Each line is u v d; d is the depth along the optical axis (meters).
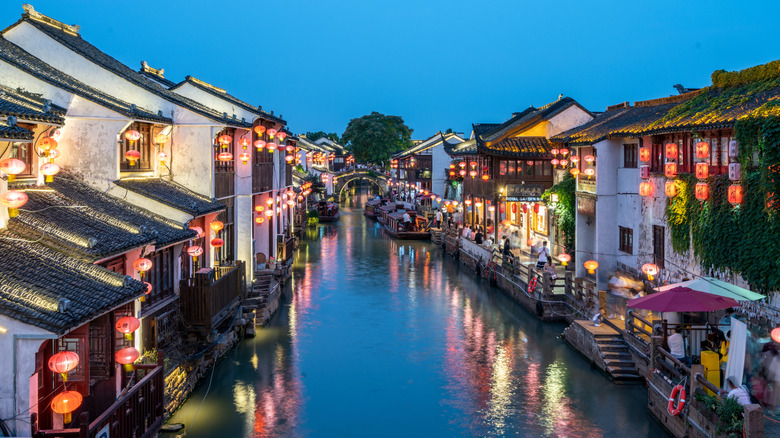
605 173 27.27
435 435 16.00
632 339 19.94
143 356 15.70
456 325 26.58
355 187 140.00
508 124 47.72
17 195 11.45
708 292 16.27
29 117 13.06
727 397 13.25
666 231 22.67
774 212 16.34
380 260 44.69
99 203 16.67
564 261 26.72
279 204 38.88
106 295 11.45
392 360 21.94
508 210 46.06
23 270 11.29
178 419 16.69
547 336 24.86
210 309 18.62
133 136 18.00
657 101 29.44
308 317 27.89
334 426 16.50
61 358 9.88
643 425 16.47
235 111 28.25
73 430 9.94
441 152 71.12
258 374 20.42
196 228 19.41
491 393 18.80
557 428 16.33
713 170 19.77
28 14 20.98
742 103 19.81
